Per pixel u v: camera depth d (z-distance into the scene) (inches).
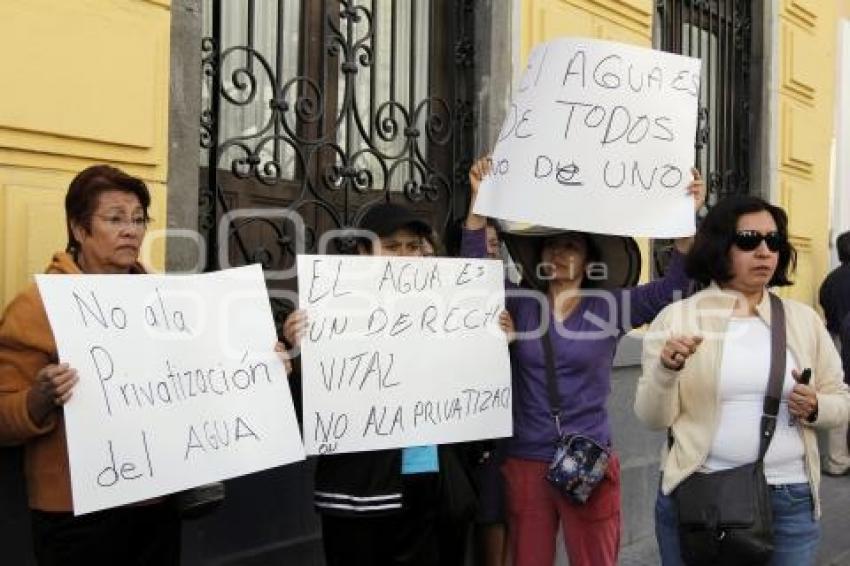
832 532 217.9
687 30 247.3
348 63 162.4
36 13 111.8
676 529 110.0
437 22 180.7
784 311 109.7
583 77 122.3
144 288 93.2
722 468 105.7
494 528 144.6
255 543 139.7
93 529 91.1
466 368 118.8
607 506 123.2
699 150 254.2
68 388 85.3
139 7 123.9
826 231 313.4
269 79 150.6
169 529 99.3
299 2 155.7
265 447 100.4
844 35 323.9
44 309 88.0
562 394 122.7
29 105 111.0
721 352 106.2
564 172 121.2
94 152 118.9
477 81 184.2
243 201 145.5
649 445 212.7
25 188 111.3
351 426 110.8
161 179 127.2
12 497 108.0
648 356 110.6
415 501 118.1
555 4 195.9
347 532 113.8
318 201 156.6
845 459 272.4
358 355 112.0
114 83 120.4
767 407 104.8
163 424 92.7
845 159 327.0
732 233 107.6
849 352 151.6
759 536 101.3
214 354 97.9
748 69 277.4
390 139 170.2
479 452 128.6
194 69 132.3
